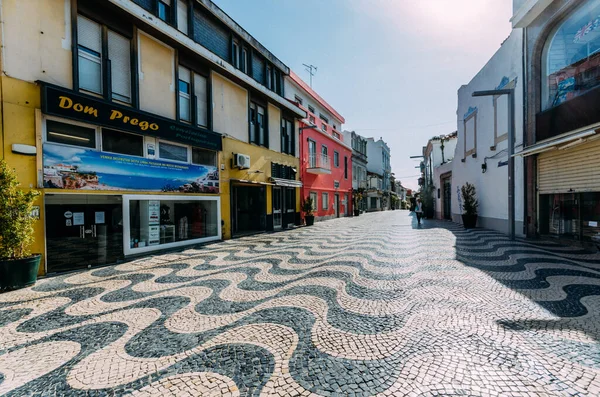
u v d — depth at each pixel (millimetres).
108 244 7191
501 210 11547
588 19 7543
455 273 5508
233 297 4527
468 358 2609
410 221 19844
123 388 2342
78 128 6660
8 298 4637
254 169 13070
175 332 3352
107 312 4008
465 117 15594
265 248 9070
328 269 6109
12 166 5594
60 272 6238
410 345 2879
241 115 12312
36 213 5879
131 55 7965
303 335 3182
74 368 2658
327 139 22375
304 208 17031
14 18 5727
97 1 6984
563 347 2752
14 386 2412
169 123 8641
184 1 9625
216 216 10812
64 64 6469
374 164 45688
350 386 2270
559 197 8711
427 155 30281
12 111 5633
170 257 7805
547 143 8344
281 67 15438
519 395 2098
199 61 10148
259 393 2223
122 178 7477
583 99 7355
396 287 4758
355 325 3389
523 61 9672
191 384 2365
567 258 6578
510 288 4551
